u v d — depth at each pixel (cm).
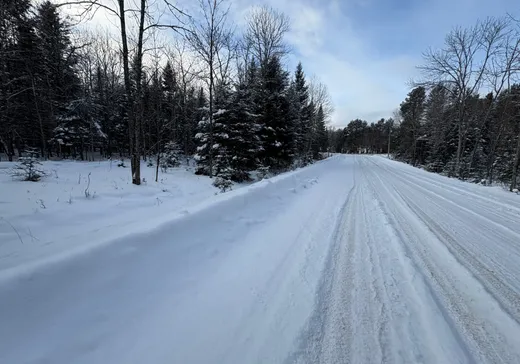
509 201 775
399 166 2461
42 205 539
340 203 695
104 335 204
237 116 1412
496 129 2262
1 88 1006
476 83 1762
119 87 2391
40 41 682
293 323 227
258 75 1803
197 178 1230
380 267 330
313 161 3112
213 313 240
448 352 195
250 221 490
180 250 333
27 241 370
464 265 339
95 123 2070
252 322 229
